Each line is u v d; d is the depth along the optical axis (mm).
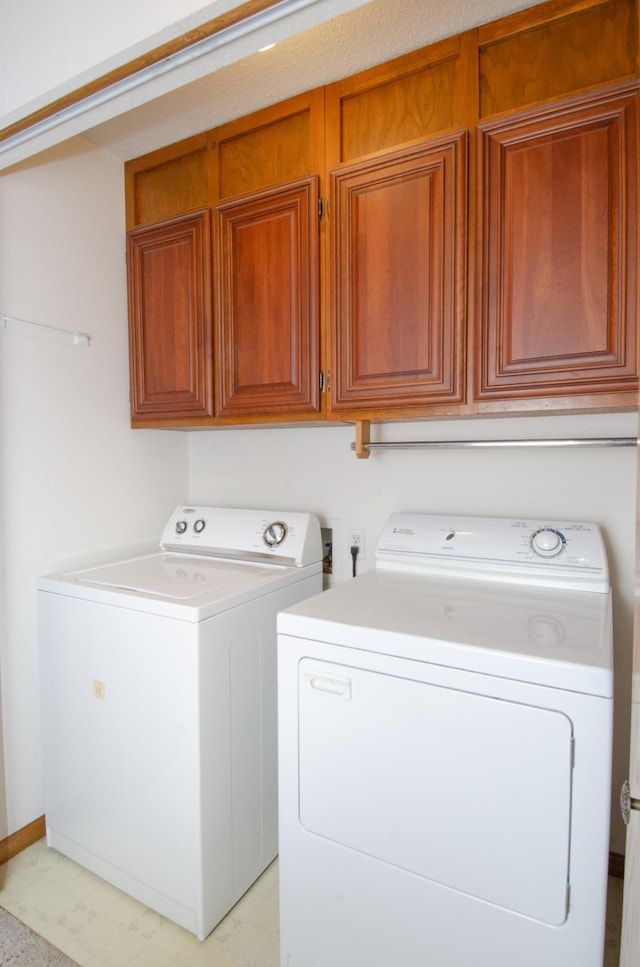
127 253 2016
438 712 995
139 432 2150
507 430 1686
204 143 1821
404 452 1861
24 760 1732
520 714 923
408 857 1036
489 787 954
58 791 1684
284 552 1816
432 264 1398
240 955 1349
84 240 1902
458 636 1017
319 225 1575
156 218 1990
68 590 1598
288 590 1700
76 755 1615
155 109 1692
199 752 1345
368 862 1081
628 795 751
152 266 1941
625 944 768
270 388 1688
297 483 2107
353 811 1095
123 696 1475
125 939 1392
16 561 1711
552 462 1623
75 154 1862
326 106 1566
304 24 941
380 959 1080
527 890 928
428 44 1418
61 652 1633
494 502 1714
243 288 1722
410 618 1140
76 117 1229
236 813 1484
